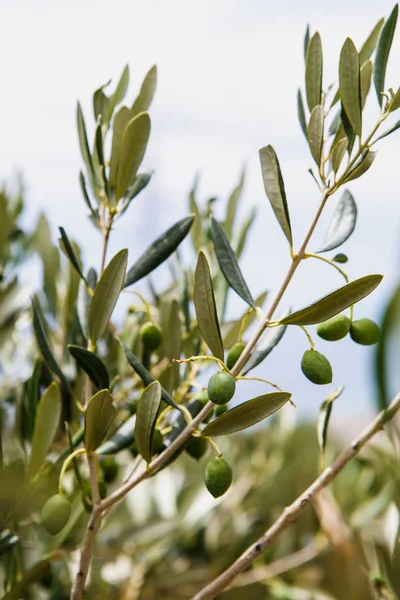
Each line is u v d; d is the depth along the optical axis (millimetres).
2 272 896
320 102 640
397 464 827
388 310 636
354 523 882
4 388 876
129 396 797
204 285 594
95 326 643
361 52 662
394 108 594
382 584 770
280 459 1067
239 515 988
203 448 678
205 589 611
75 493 766
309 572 943
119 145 667
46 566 679
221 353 601
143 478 608
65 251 654
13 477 658
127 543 935
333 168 598
